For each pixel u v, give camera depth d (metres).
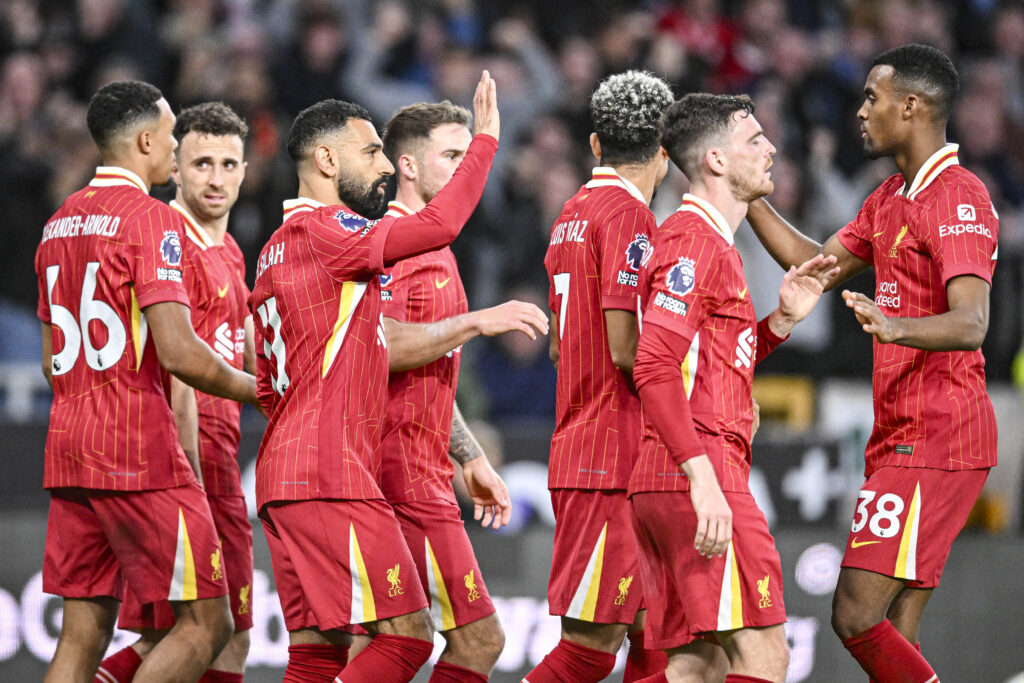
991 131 39.19
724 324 13.90
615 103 15.70
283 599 15.92
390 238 14.49
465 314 15.75
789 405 29.77
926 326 14.20
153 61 35.03
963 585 24.80
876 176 35.03
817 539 24.58
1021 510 29.36
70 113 32.25
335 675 15.96
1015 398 29.70
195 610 16.06
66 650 16.25
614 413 15.55
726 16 39.78
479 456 17.53
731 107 14.20
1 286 30.03
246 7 37.78
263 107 32.69
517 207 33.66
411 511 16.27
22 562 22.50
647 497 14.12
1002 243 33.34
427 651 15.05
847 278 17.02
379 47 35.72
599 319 15.55
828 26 41.31
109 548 16.22
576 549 15.70
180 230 15.77
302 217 15.07
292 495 14.58
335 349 14.70
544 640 23.59
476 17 38.41
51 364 16.52
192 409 17.12
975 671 24.64
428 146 16.88
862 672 24.27
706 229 13.95
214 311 17.67
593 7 38.88
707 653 14.59
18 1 34.62
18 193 31.02
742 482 13.92
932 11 42.38
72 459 15.63
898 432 15.80
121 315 15.52
